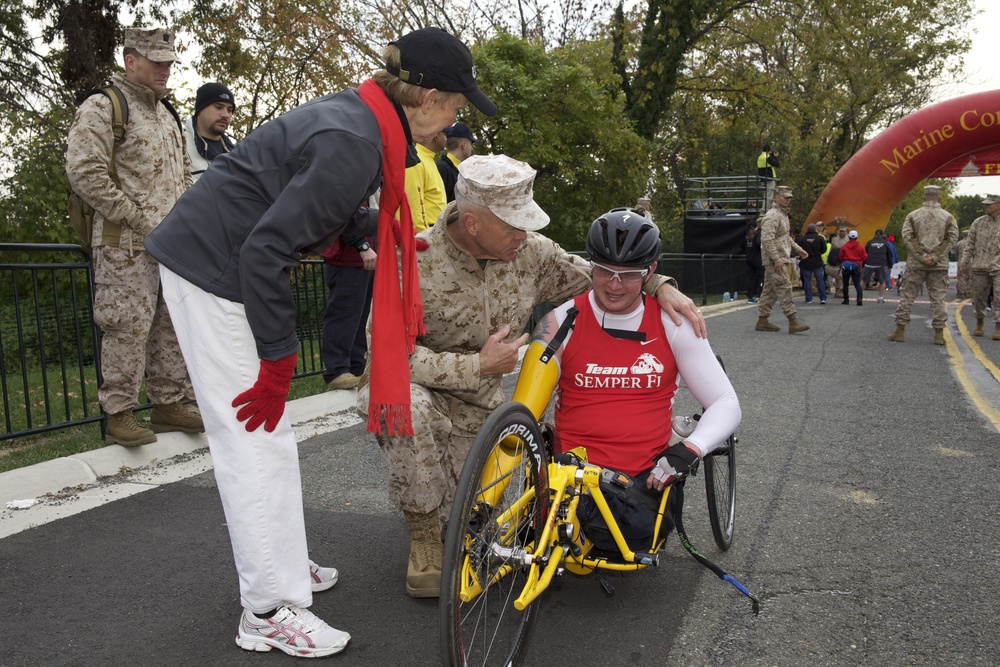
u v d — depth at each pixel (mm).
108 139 4297
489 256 2820
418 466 2803
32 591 2971
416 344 3006
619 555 2746
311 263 6699
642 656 2590
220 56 16297
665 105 24641
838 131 36844
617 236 2682
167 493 4066
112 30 14797
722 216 25203
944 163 24984
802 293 25328
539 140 16969
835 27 27547
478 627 2336
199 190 2398
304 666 2510
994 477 4508
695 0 23766
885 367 8500
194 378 2436
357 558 3340
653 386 2914
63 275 9156
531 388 2795
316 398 6074
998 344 10945
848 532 3678
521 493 2406
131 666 2488
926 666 2533
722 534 3373
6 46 14773
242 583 2531
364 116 2328
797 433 5516
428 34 2375
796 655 2598
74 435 5195
